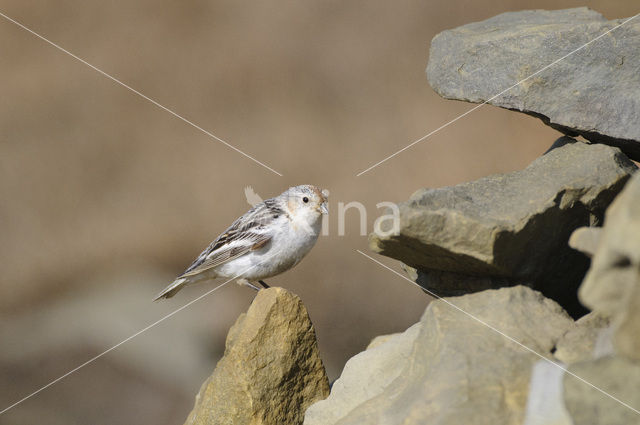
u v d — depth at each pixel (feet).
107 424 43.39
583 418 14.70
